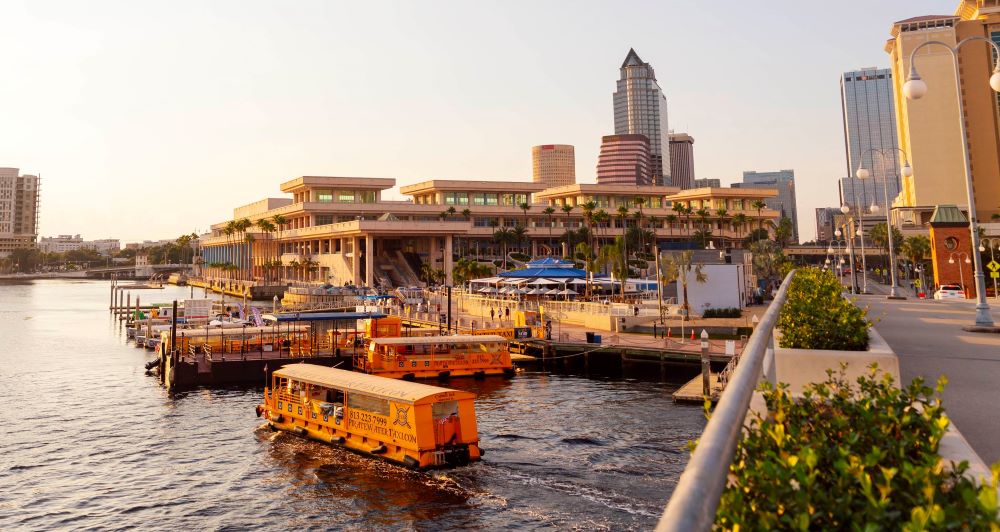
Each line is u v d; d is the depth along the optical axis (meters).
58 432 35.38
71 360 61.78
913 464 3.47
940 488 2.97
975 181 155.00
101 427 36.28
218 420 37.47
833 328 8.67
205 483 27.31
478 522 22.91
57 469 29.28
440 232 142.12
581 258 156.12
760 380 6.20
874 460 3.04
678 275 64.56
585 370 51.78
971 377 8.78
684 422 34.47
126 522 23.66
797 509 2.77
